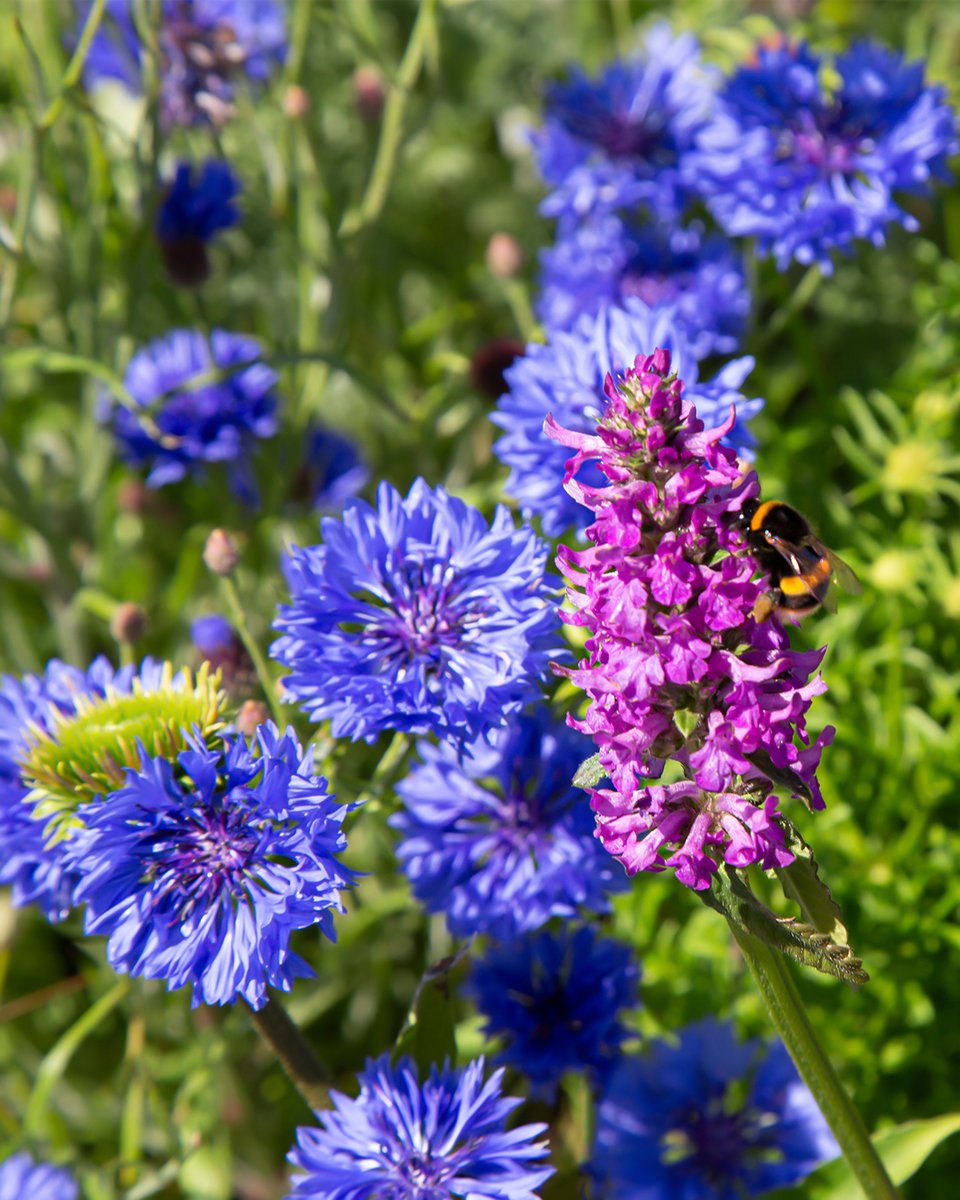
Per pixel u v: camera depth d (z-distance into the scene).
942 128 0.54
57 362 0.53
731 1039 0.49
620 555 0.37
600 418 0.42
